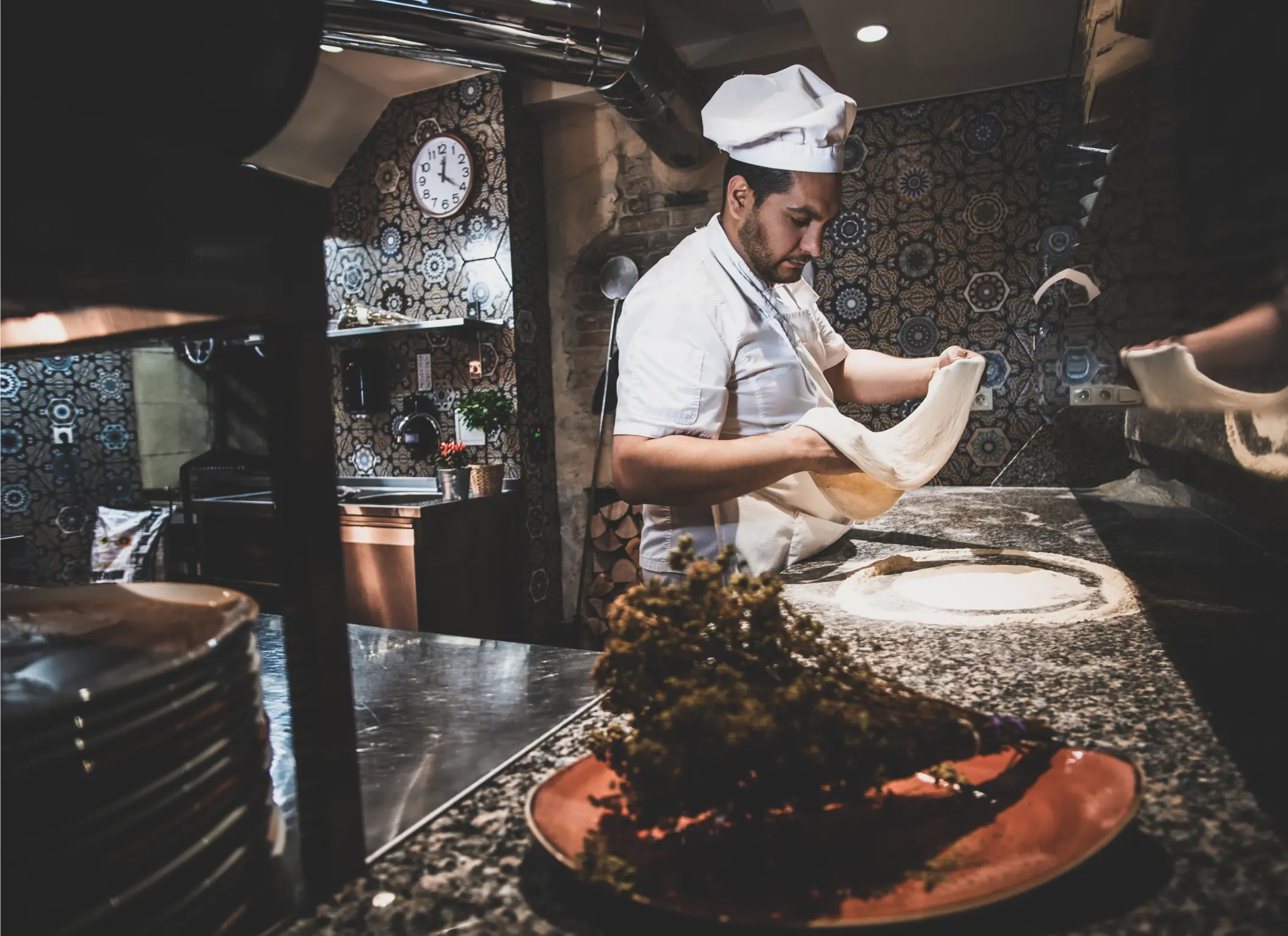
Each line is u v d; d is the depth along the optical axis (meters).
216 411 4.83
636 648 0.39
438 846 0.44
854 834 0.40
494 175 3.72
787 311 1.59
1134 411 1.51
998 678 0.70
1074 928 0.35
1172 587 1.02
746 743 0.34
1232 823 0.43
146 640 0.39
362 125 3.96
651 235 3.80
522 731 0.63
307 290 0.36
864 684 0.42
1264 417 0.52
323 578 0.38
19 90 0.27
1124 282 1.02
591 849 0.37
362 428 4.22
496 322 3.77
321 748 0.39
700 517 1.48
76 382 4.27
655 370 1.38
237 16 0.31
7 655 0.38
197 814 0.34
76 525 4.26
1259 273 0.49
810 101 1.31
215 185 0.32
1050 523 1.64
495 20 1.69
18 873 0.26
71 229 0.27
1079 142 1.39
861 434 1.24
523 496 3.81
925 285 3.15
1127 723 0.59
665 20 3.27
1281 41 0.41
